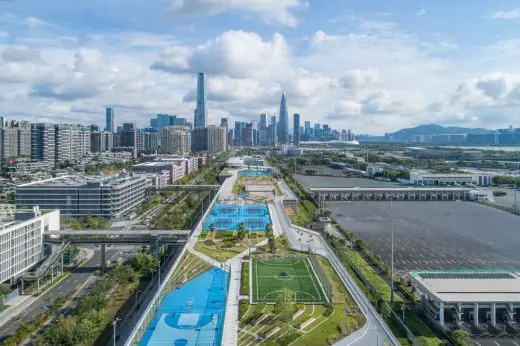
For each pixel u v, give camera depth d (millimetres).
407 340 198125
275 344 181000
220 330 195250
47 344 194625
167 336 190125
